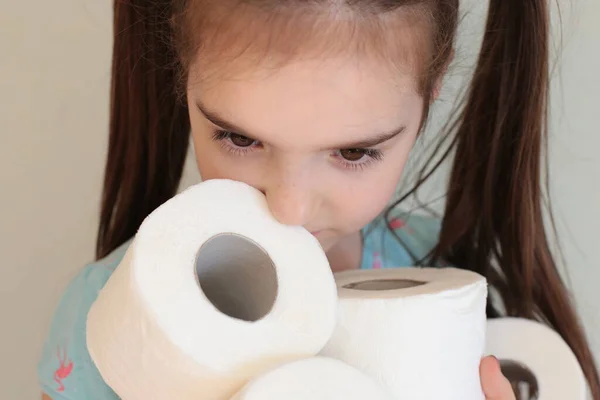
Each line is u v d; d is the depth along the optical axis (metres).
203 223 0.48
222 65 0.50
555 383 0.66
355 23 0.49
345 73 0.49
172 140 0.75
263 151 0.54
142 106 0.73
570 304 0.80
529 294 0.78
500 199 0.77
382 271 0.61
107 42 0.86
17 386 0.94
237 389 0.45
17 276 0.92
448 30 0.60
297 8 0.49
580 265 0.90
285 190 0.52
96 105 0.88
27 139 0.88
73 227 0.91
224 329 0.45
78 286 0.68
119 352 0.46
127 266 0.45
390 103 0.53
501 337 0.66
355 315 0.49
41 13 0.85
